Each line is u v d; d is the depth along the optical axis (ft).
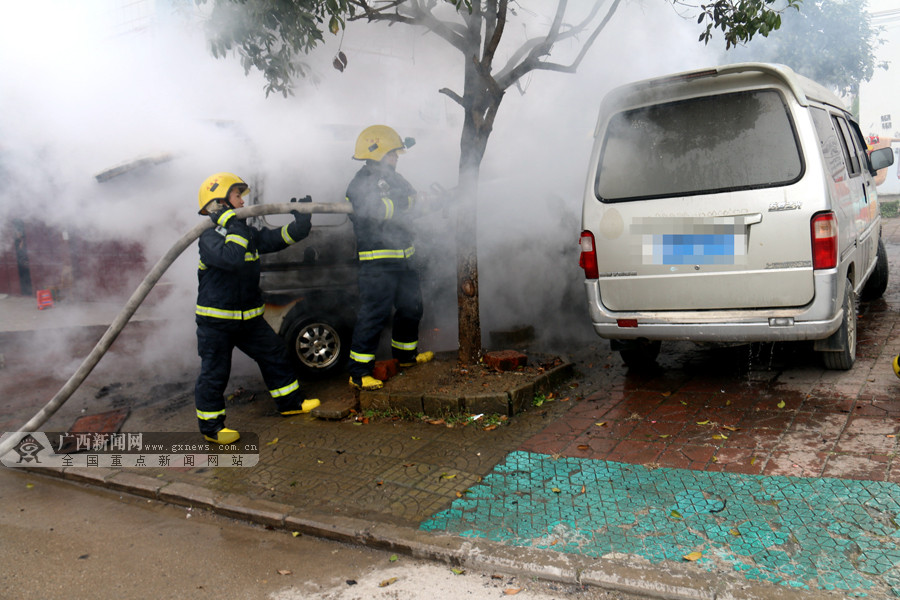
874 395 13.58
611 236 14.51
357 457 13.38
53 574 9.90
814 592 7.97
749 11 14.37
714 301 13.69
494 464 12.50
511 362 16.60
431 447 13.56
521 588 8.85
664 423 13.58
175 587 9.43
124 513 12.10
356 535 10.33
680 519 9.90
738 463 11.48
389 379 16.63
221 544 10.68
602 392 15.90
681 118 14.08
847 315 14.43
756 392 14.66
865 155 20.38
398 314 17.30
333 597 8.98
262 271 17.81
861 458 11.08
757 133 13.35
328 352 18.93
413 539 10.00
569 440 13.28
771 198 12.99
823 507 9.78
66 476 13.73
